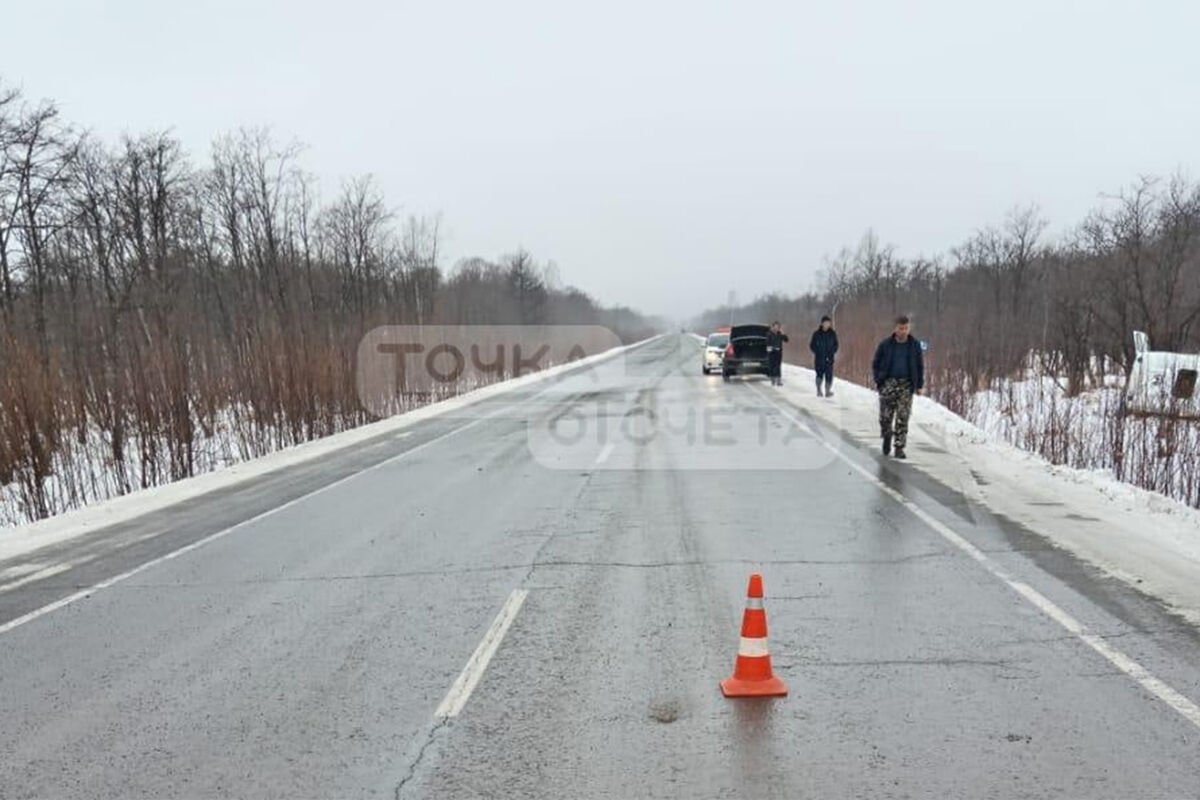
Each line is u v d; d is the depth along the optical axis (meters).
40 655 5.11
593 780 3.46
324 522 8.70
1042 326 30.92
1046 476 10.35
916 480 10.11
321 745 3.86
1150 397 12.91
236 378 18.31
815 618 5.31
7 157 27.58
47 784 3.59
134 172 33.41
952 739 3.74
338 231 42.81
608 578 6.29
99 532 8.69
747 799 3.29
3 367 13.18
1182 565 6.40
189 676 4.71
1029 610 5.41
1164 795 3.29
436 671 4.66
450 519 8.59
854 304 42.22
